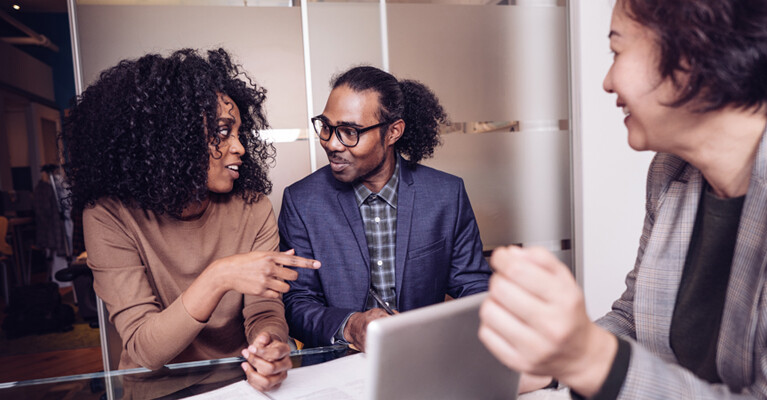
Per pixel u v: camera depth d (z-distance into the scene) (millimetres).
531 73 2596
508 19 2543
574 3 2553
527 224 2648
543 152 2646
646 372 468
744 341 619
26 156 4219
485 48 2525
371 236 1602
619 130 2625
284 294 1521
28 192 4242
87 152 1309
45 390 866
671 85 626
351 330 1215
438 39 2461
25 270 4105
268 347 852
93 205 1297
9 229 4074
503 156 2590
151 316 1155
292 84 2326
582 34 2543
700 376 738
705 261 747
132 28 2162
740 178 684
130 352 1103
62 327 3451
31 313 3367
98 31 2135
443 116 1793
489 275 1674
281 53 2305
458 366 612
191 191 1294
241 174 1511
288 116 2330
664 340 808
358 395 780
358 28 2371
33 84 4148
